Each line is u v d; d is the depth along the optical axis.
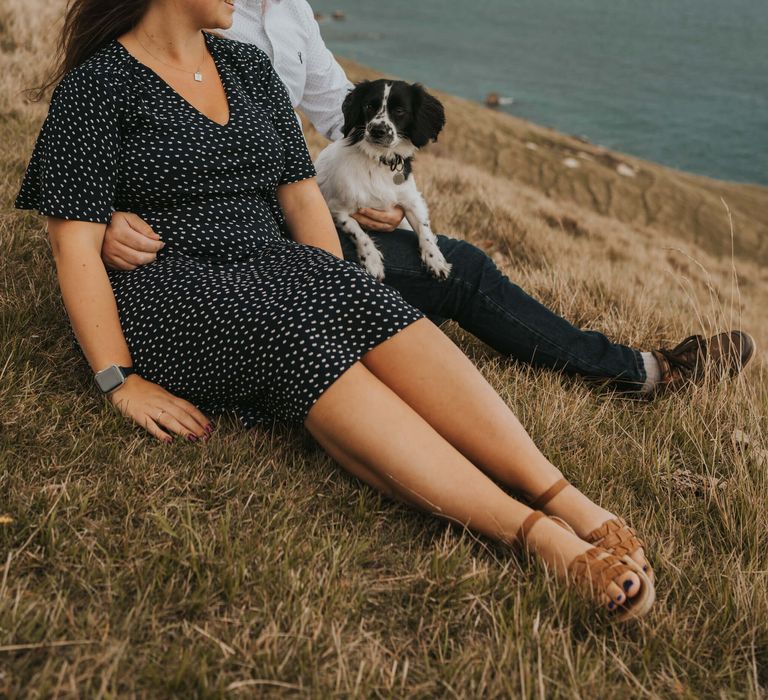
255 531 1.93
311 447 2.37
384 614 1.80
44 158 2.26
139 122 2.36
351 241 3.18
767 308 12.80
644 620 1.86
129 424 2.22
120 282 2.37
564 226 11.05
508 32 154.00
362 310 2.04
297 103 3.53
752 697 1.73
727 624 1.91
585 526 1.99
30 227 3.45
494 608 1.84
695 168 70.81
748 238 32.75
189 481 2.08
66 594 1.67
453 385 2.07
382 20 149.00
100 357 2.23
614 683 1.72
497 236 6.12
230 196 2.50
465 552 1.94
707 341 3.12
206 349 2.13
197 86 2.48
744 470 2.52
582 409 2.84
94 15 2.43
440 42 126.75
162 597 1.71
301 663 1.58
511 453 2.06
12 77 6.20
